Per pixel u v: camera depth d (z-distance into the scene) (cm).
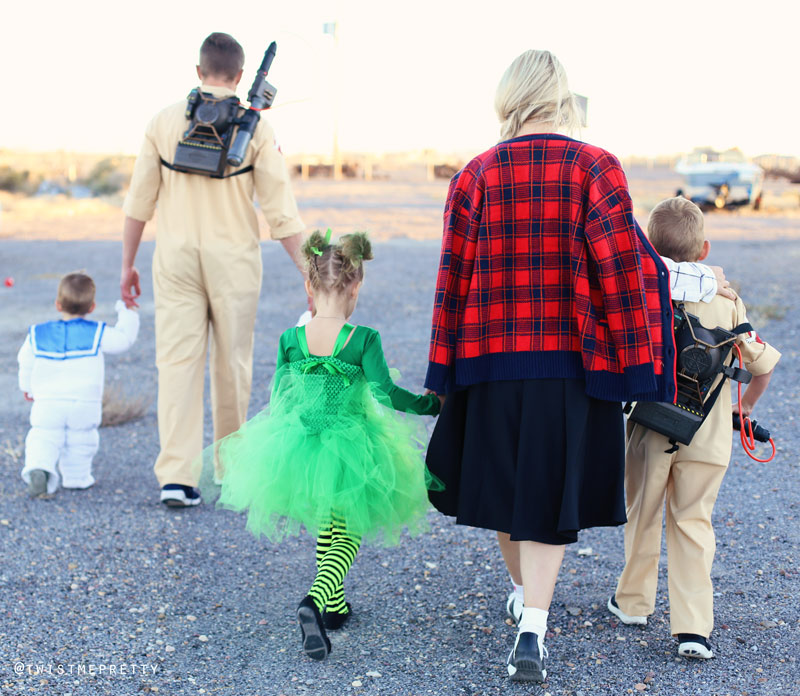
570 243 282
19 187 3478
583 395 285
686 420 298
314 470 321
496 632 333
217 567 399
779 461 514
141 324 1030
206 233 457
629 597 331
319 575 319
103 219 2677
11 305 1168
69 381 488
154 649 321
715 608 343
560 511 280
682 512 313
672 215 324
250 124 448
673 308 309
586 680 293
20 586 372
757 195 2778
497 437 290
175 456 464
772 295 1100
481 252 289
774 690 283
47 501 480
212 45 455
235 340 473
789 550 394
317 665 309
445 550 415
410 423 354
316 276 336
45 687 292
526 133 299
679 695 281
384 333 938
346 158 5375
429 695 287
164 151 457
